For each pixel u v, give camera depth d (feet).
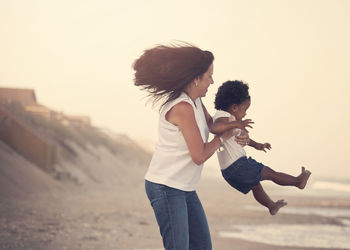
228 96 13.32
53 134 140.87
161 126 12.36
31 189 75.05
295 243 38.40
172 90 12.24
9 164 80.02
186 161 12.20
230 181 13.12
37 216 44.73
